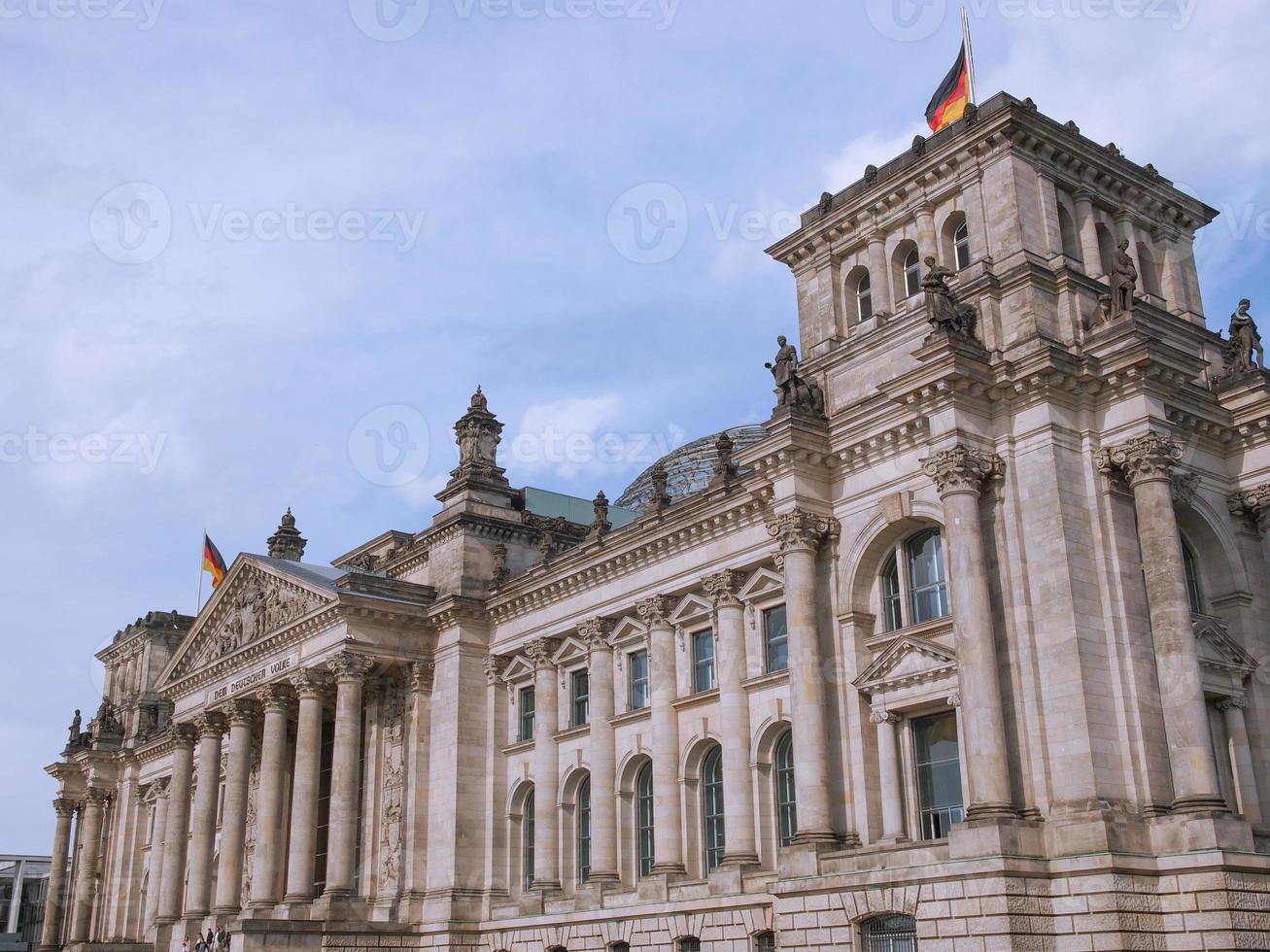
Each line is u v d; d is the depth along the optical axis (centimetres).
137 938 13512
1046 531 5803
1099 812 5303
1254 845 5369
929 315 6209
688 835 7694
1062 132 6731
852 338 7181
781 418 6712
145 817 14000
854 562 6625
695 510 7838
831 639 6625
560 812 8669
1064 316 6272
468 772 9231
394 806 9562
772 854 7144
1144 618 5806
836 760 6462
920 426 6312
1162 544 5650
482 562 9806
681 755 7831
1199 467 6397
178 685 11512
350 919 8825
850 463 6738
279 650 10106
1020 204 6481
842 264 7481
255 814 11262
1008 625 5800
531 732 9244
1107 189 7019
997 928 5206
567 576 8800
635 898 7681
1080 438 6006
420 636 9719
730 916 6988
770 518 6850
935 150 6862
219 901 9988
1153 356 5850
